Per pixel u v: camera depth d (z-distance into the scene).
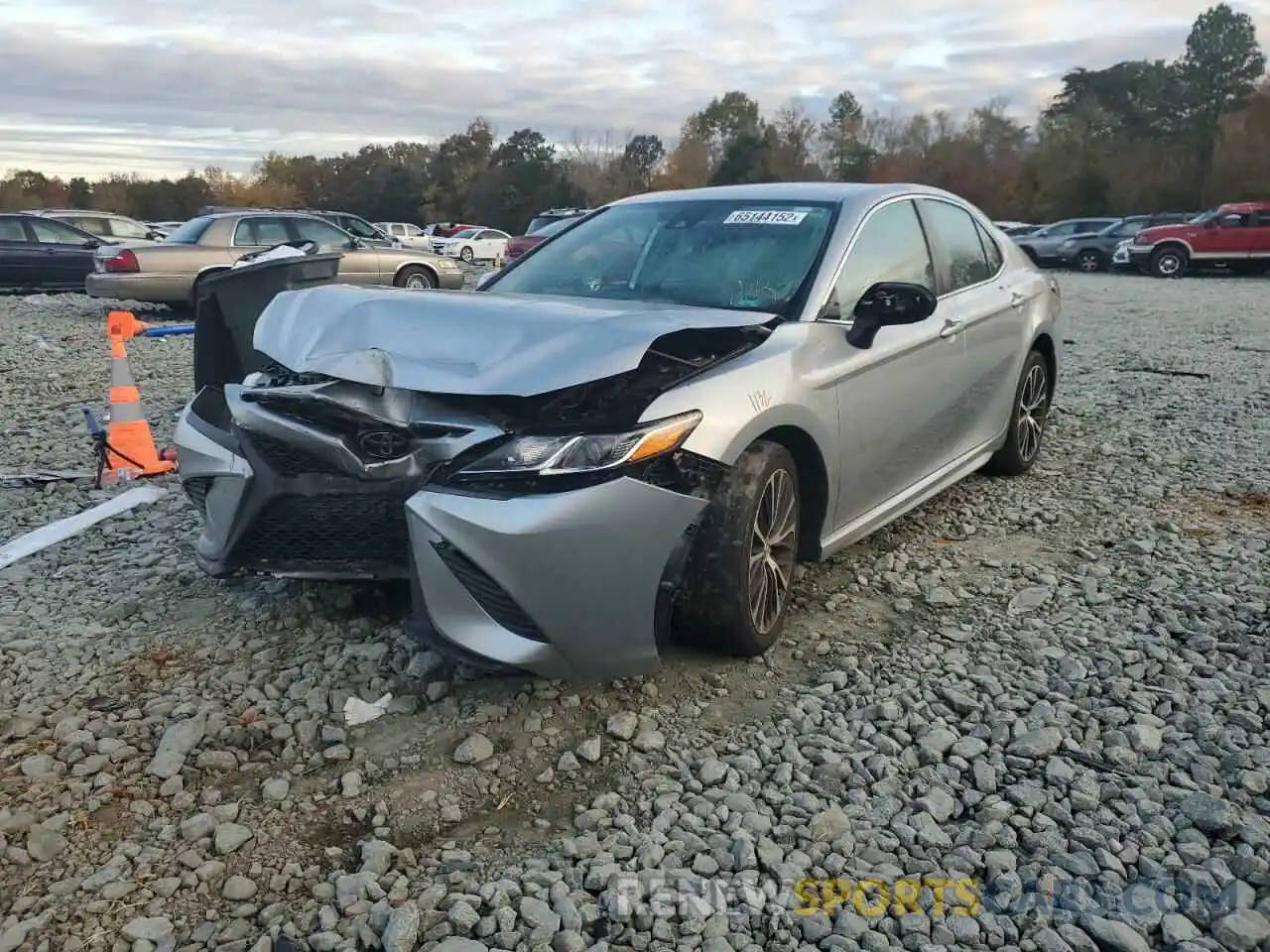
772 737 3.04
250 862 2.54
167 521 4.93
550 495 2.88
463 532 2.89
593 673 3.05
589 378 2.88
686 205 4.52
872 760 2.91
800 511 3.72
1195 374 9.44
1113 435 6.79
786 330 3.55
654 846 2.53
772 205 4.31
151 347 11.18
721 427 3.13
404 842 2.61
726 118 75.62
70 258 17.48
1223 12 57.09
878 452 3.99
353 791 2.80
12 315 14.34
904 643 3.65
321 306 3.61
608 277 4.20
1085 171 52.56
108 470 5.69
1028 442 5.72
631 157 79.75
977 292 4.96
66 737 3.04
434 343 3.21
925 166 63.69
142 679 3.38
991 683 3.31
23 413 7.68
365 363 3.12
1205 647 3.56
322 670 3.41
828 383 3.60
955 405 4.63
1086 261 29.91
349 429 3.12
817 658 3.53
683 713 3.17
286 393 3.11
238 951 2.25
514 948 2.23
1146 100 59.88
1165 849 2.52
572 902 2.35
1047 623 3.79
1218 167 51.62
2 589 4.12
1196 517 5.01
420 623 3.11
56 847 2.57
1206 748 2.95
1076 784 2.78
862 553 4.50
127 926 2.31
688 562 3.23
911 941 2.24
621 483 2.92
